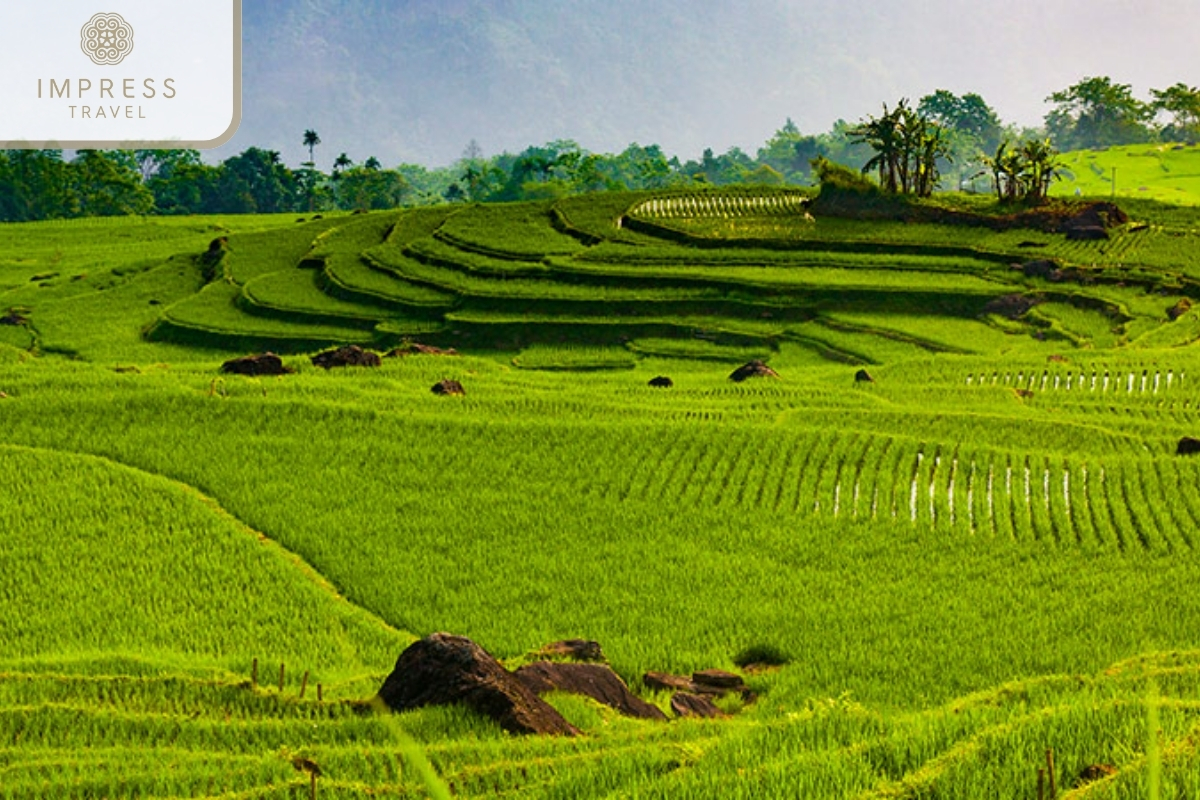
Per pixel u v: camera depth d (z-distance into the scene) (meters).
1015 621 33.94
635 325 92.44
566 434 49.16
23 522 39.56
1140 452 49.47
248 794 18.41
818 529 41.34
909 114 122.31
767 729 19.05
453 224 117.81
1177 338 80.88
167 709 24.59
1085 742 15.96
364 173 197.38
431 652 23.38
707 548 39.69
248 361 60.12
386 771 19.27
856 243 107.06
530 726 21.97
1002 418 53.09
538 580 36.97
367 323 94.88
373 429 49.31
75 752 21.36
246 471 44.88
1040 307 93.25
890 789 15.27
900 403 58.59
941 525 41.84
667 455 47.44
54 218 172.00
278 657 30.86
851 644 32.50
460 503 42.75
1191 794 13.77
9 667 27.55
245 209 190.62
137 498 41.88
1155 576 37.53
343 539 39.53
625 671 30.84
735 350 88.12
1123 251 103.19
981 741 16.39
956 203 118.38
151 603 34.41
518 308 95.25
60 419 49.09
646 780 16.81
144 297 106.62
